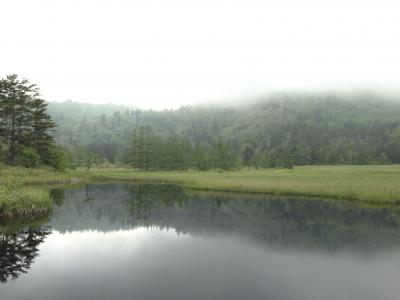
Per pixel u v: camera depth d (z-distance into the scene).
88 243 23.11
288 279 16.23
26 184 53.53
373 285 15.48
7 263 18.38
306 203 40.66
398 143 166.88
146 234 26.25
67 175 72.25
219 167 106.44
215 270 17.52
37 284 15.34
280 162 123.31
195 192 53.12
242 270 17.58
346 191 43.34
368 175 66.12
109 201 43.62
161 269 17.62
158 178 75.56
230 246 22.59
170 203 42.50
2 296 13.92
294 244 23.09
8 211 27.86
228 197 47.12
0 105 63.00
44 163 71.31
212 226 29.34
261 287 15.23
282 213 35.25
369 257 20.02
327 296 14.21
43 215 31.52
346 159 160.38
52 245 22.14
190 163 111.06
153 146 107.69
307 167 121.75
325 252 21.11
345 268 17.95
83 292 14.41
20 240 23.11
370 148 168.50
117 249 21.59
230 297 13.94
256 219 32.47
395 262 19.00
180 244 23.20
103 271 17.23
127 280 15.95
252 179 60.78
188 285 15.34
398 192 40.09
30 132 70.12
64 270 17.34
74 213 34.25
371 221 30.55
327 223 30.06
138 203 42.44
